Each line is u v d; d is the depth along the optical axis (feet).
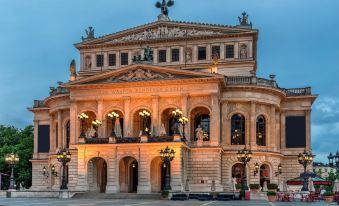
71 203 175.42
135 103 264.11
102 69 307.58
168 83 259.39
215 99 254.88
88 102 271.90
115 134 257.14
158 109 260.21
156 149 239.09
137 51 303.89
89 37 316.81
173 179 234.38
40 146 327.06
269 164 274.98
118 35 307.17
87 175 248.93
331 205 173.47
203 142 256.93
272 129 279.90
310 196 217.36
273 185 248.93
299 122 293.84
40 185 322.55
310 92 296.30
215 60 261.65
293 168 290.35
